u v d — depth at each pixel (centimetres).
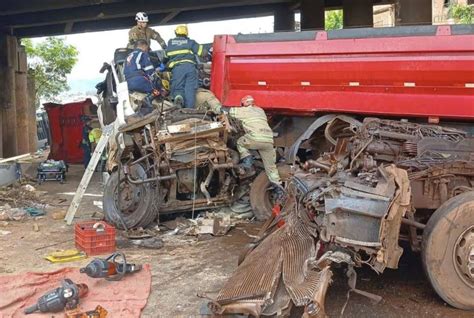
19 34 2589
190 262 654
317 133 884
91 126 1536
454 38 752
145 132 801
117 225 806
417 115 791
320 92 847
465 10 2478
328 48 825
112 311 492
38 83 3616
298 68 846
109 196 825
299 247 493
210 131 798
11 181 1149
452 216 489
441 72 764
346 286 561
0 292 534
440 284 493
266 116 869
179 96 883
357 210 464
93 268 569
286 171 846
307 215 511
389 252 466
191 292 550
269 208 855
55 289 506
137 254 692
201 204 843
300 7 2144
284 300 427
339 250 468
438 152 570
